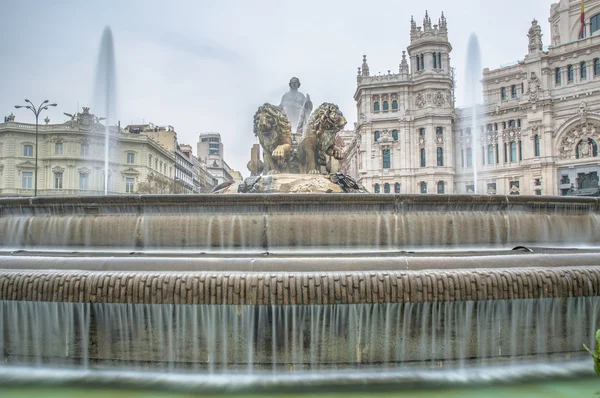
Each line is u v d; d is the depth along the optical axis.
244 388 5.58
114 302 5.69
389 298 5.59
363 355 5.83
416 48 83.94
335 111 15.33
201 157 155.12
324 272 5.76
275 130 15.36
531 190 74.31
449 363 5.92
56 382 5.78
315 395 5.41
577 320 6.21
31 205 8.62
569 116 71.25
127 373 5.89
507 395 5.45
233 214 8.03
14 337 6.09
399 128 83.56
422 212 8.29
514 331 6.05
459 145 83.69
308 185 14.17
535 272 5.91
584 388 5.64
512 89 81.00
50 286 5.80
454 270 5.91
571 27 77.75
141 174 68.44
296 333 5.79
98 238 8.21
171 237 8.03
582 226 8.88
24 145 62.00
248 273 5.72
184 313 5.82
